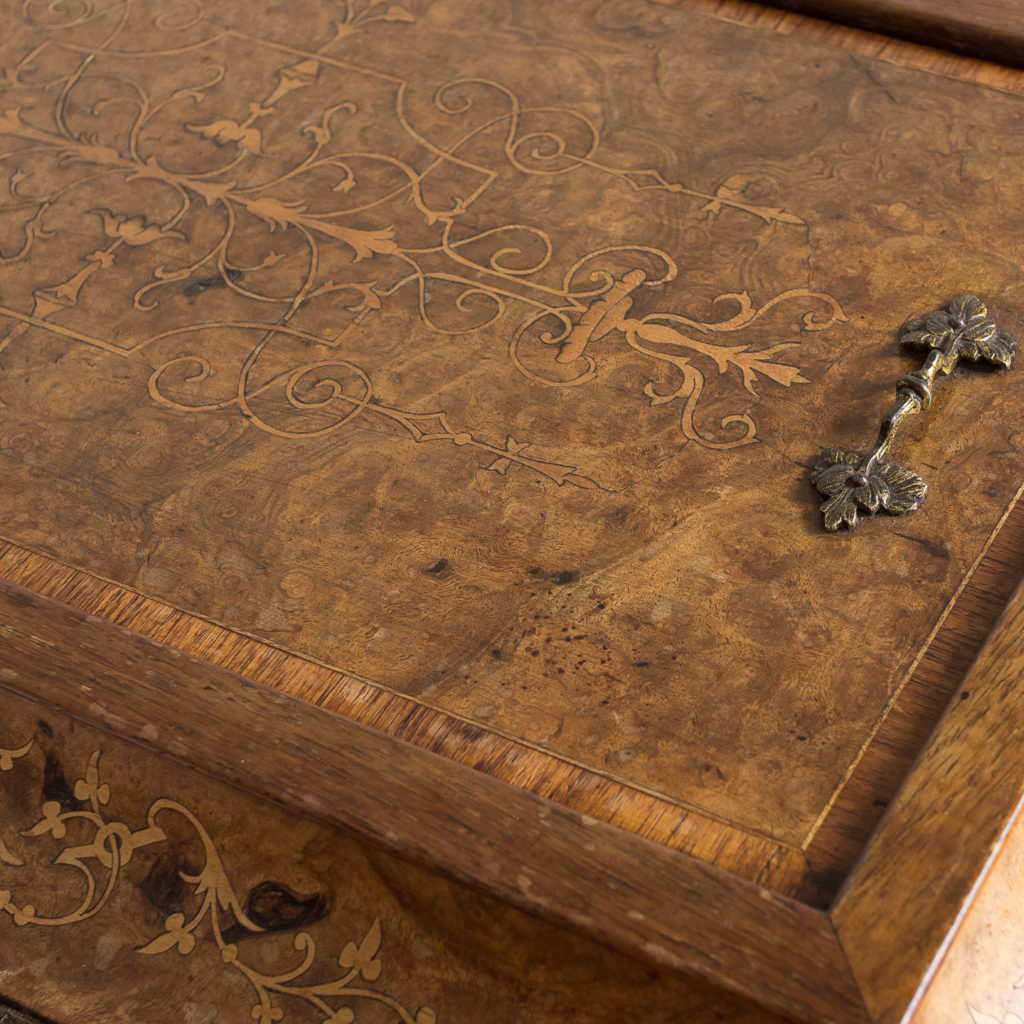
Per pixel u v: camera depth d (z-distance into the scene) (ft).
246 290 3.49
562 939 2.98
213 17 3.87
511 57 3.77
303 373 3.39
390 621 3.17
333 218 3.56
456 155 3.63
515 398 3.34
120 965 3.12
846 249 3.46
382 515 3.25
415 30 3.82
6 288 3.52
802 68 3.70
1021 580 3.12
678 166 3.59
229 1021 3.08
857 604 3.14
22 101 3.77
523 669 3.12
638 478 3.26
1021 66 3.66
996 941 3.02
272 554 3.23
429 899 3.03
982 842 2.94
